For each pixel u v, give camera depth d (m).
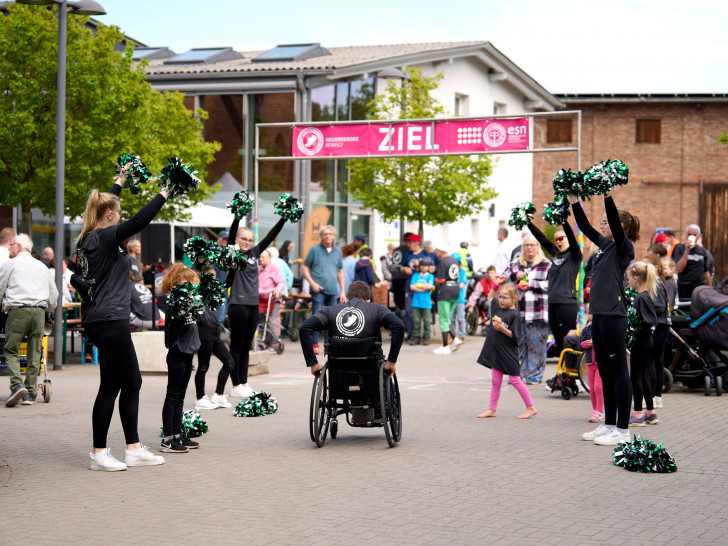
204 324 11.74
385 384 9.37
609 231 10.05
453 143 18.81
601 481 7.76
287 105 27.88
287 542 5.95
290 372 16.22
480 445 9.41
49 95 20.50
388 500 7.10
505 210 41.53
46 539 6.04
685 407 12.16
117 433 10.12
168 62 31.09
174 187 8.17
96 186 21.06
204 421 10.91
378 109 27.25
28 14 20.41
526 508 6.84
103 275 8.12
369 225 31.62
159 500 7.12
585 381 13.04
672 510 6.78
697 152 46.12
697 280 18.17
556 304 13.23
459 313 21.52
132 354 8.32
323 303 18.38
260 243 12.65
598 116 46.94
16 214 27.33
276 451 9.14
